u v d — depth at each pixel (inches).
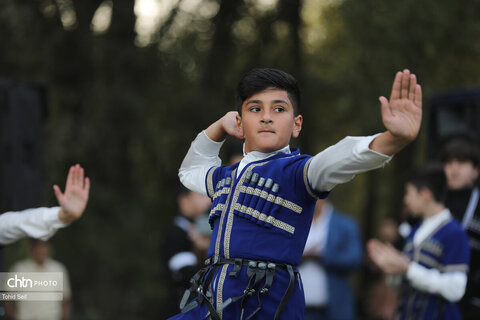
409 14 887.7
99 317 847.7
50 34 853.8
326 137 1214.9
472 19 922.7
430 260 410.0
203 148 268.2
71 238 864.3
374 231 1518.2
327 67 1072.2
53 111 845.8
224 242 226.5
